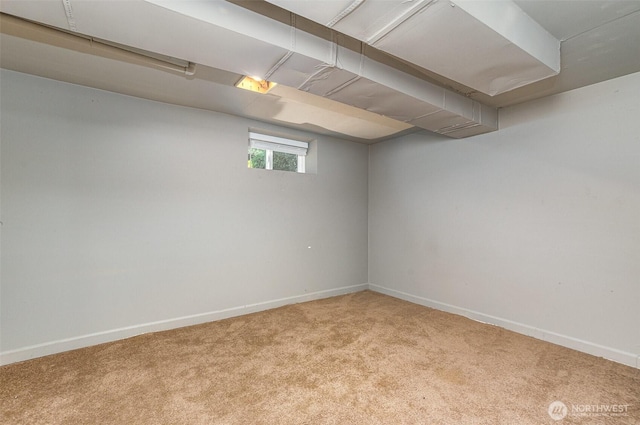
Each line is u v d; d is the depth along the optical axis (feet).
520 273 8.42
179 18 3.94
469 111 8.00
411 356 6.97
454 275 10.10
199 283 9.05
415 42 4.59
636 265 6.54
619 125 6.78
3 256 6.59
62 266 7.18
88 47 5.59
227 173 9.60
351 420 4.80
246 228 9.98
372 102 6.93
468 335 8.19
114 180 7.84
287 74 5.59
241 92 7.80
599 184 7.06
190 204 8.93
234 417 4.85
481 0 4.13
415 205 11.46
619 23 4.95
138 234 8.14
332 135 11.91
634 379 6.00
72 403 5.19
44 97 7.04
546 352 7.18
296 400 5.30
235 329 8.55
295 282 11.17
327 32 5.16
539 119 8.08
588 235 7.21
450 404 5.21
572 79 6.93
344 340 7.84
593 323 7.11
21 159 6.80
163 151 8.52
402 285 11.91
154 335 8.07
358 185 13.17
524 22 4.78
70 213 7.29
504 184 8.80
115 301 7.81
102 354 6.98
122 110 7.95
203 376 6.06
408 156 11.75
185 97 8.16
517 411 5.03
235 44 4.58
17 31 5.10
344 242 12.66
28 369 6.31
